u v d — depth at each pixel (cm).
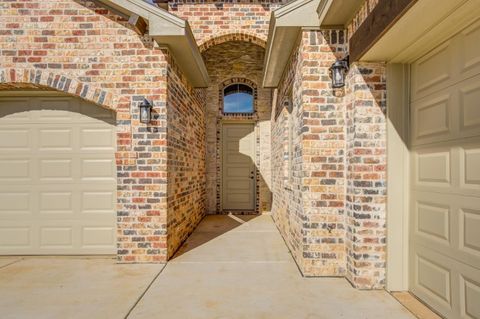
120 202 384
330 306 271
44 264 380
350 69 319
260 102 800
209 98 801
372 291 300
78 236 411
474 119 218
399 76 304
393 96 303
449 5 202
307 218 334
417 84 290
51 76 382
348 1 288
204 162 771
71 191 412
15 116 414
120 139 384
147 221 384
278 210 604
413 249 293
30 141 414
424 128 279
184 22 360
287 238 473
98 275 345
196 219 634
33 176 412
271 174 770
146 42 387
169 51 399
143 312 262
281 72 500
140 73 386
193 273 352
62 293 299
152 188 384
